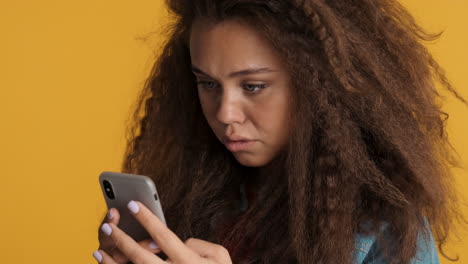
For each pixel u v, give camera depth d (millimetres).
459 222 1138
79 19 2092
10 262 2227
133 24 2068
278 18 882
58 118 2160
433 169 1009
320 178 945
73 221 2238
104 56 2105
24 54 2113
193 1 949
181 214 1138
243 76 893
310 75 905
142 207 861
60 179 2205
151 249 903
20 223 2217
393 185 945
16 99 2141
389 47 988
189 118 1166
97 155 2176
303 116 918
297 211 955
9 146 2170
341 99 934
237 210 1110
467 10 1924
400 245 922
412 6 1925
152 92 1213
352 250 930
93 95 2139
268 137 930
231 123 919
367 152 964
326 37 890
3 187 2191
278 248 991
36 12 2090
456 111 1943
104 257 908
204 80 936
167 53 1174
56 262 2254
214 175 1136
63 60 2119
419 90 1014
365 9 979
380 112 945
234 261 1032
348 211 937
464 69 1944
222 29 886
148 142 1217
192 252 857
